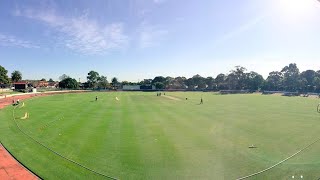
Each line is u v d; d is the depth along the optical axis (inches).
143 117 1469.0
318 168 653.9
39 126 1155.3
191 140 933.2
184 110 1836.9
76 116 1476.4
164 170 641.6
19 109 1776.6
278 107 2098.9
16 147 802.8
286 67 5836.6
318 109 1958.7
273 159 727.1
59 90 4763.8
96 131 1063.0
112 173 617.6
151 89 6058.1
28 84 5575.8
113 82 7810.0
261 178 597.6
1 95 2751.0
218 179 592.7
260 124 1266.0
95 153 764.6
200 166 670.5
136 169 645.3
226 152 791.7
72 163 676.1
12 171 619.8
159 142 899.4
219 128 1157.7
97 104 2252.7
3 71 5187.0
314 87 4891.7
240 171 638.5
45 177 588.1
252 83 5807.1
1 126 1120.8
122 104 2283.5
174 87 6722.4
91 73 6909.5
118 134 1013.2
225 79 6461.6
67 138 936.3
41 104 2180.1
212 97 3454.7
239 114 1628.9
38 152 760.3
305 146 861.2
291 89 5187.0
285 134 1045.2
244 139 956.6
